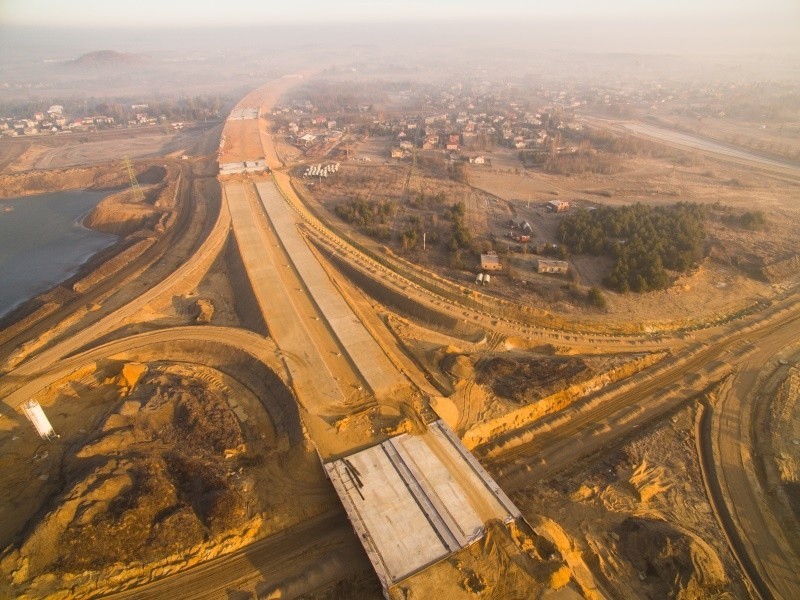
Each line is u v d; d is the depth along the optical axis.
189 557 39.66
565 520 44.47
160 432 52.31
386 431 50.50
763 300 80.62
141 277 85.75
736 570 40.59
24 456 49.69
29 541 37.66
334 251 92.75
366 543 39.19
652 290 80.38
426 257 91.75
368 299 79.88
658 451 52.16
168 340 67.56
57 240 111.62
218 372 62.66
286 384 57.62
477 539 39.81
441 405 54.69
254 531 42.06
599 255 91.94
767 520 44.97
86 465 46.25
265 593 37.59
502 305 75.50
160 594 37.31
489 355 65.81
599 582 39.03
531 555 39.00
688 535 41.12
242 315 75.50
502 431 55.19
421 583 36.50
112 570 37.97
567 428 56.16
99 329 70.69
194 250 95.00
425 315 74.69
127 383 59.56
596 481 48.62
